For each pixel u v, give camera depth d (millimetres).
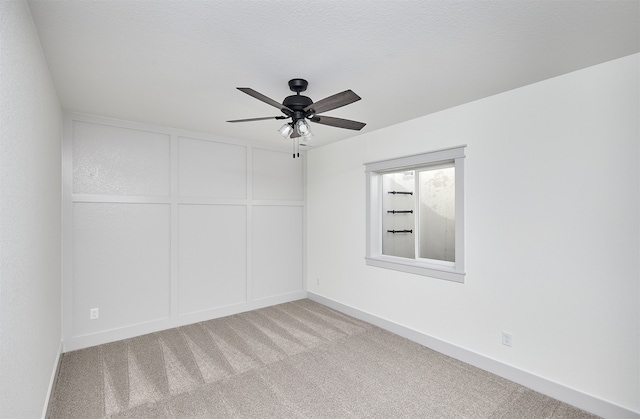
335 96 1824
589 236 2107
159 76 2221
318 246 4598
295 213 4715
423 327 3143
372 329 3537
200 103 2770
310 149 4711
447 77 2262
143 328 3395
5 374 1140
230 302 4055
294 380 2480
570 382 2182
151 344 3137
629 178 1951
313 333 3418
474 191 2727
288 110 2102
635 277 1932
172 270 3596
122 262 3291
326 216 4449
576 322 2164
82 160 3068
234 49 1860
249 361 2785
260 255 4348
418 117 3176
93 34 1688
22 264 1373
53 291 2359
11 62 1201
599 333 2066
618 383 1990
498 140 2566
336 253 4266
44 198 1938
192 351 2980
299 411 2105
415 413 2084
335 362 2771
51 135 2240
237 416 2051
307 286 4820
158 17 1544
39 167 1766
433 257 5121
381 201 3869
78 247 3043
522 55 1948
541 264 2328
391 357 2867
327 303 4395
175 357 2857
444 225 4992
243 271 4172
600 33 1700
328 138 4066
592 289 2096
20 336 1340
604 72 2043
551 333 2277
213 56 1943
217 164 3957
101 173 3174
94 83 2334
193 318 3736
